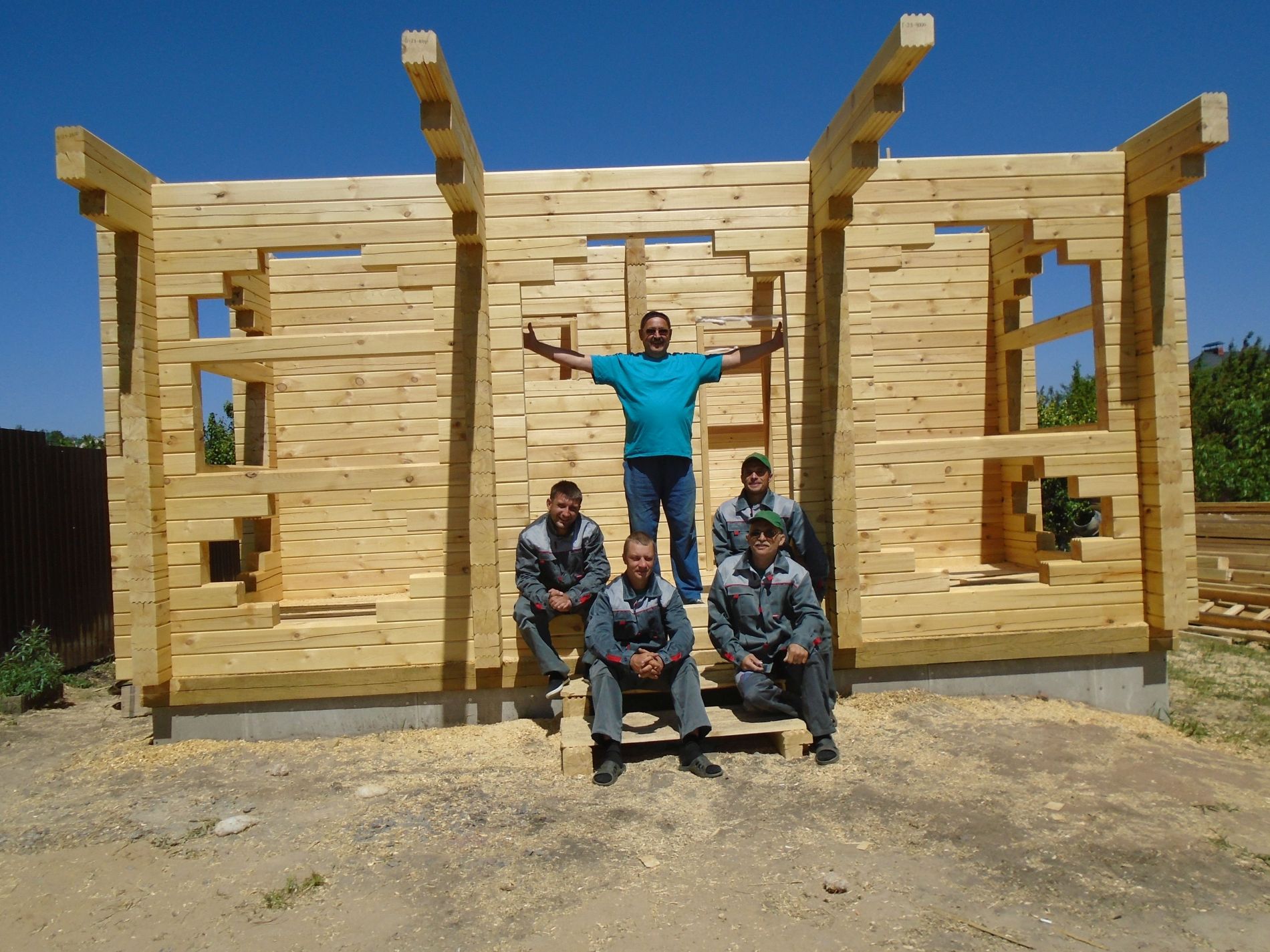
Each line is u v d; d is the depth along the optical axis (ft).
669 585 16.85
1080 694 19.77
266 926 10.98
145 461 17.90
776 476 25.30
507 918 10.91
